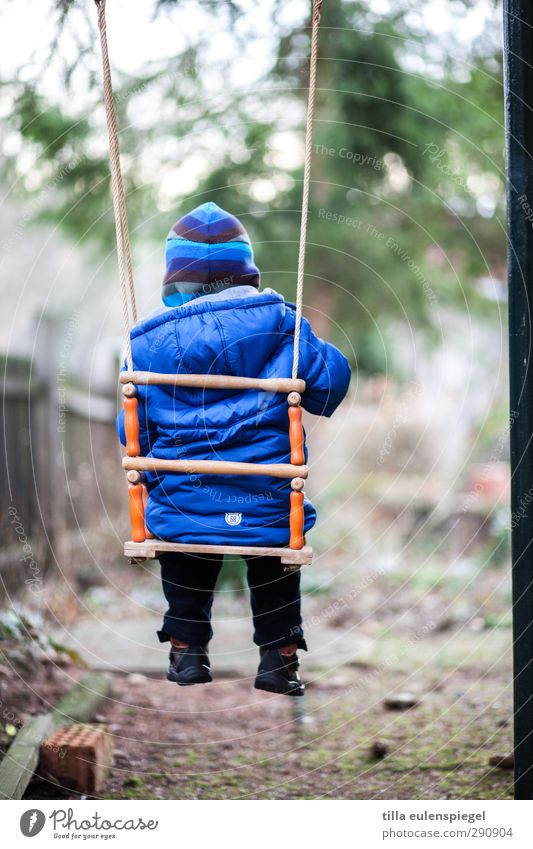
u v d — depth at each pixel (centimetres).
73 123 735
